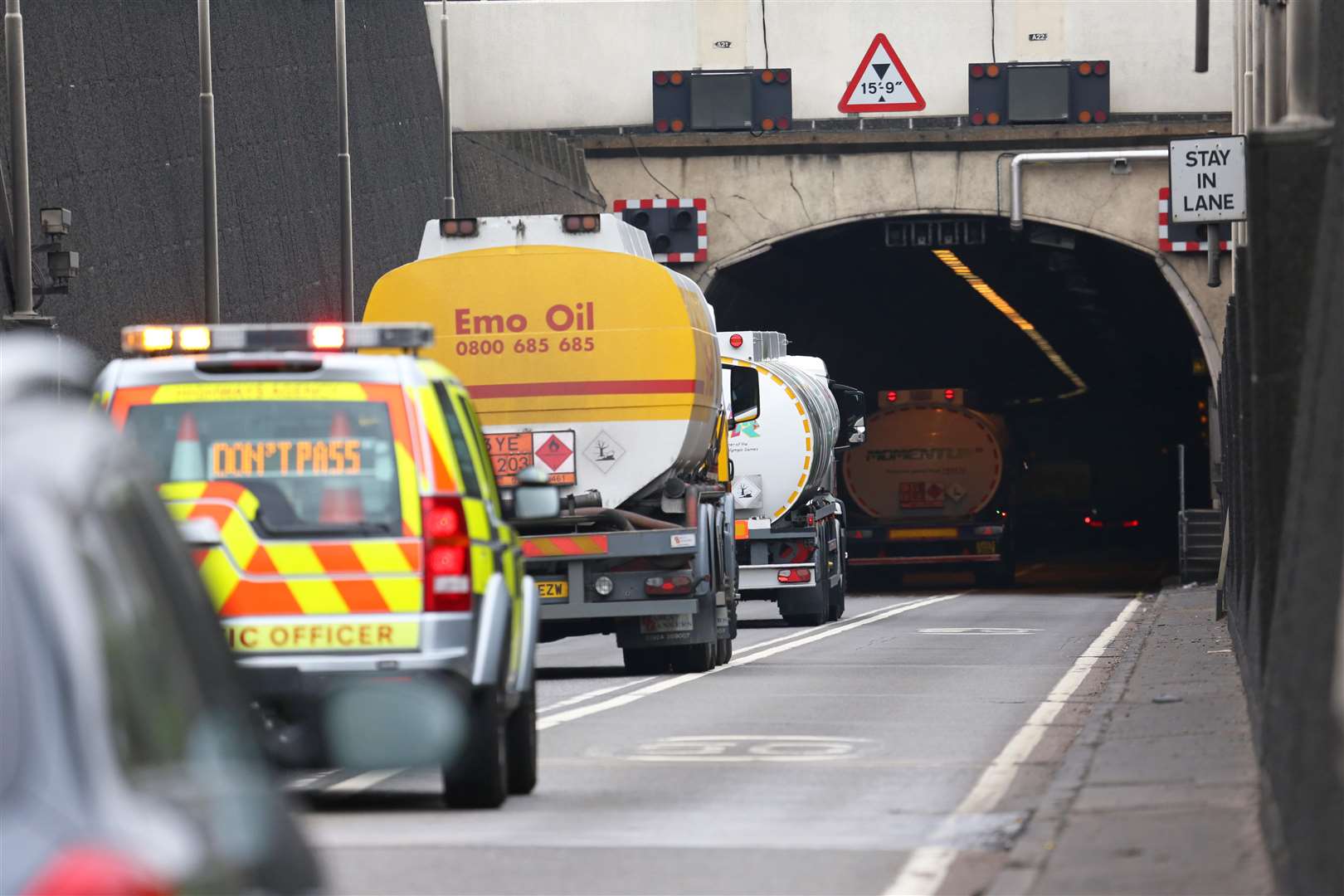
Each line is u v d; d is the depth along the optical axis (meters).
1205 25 84.12
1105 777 40.12
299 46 140.12
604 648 97.19
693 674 75.38
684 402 75.69
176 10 120.56
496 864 32.47
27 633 10.25
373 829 36.34
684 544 74.44
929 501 177.88
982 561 176.88
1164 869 29.66
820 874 31.48
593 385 75.88
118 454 12.29
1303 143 39.22
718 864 32.47
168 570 12.58
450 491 37.38
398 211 158.25
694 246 166.12
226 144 126.06
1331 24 46.88
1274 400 40.94
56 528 10.63
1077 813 35.78
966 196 166.62
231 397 37.41
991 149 166.12
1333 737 25.75
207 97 108.12
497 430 76.12
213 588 36.75
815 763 46.22
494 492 41.41
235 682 13.42
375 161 153.88
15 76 87.38
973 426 177.50
